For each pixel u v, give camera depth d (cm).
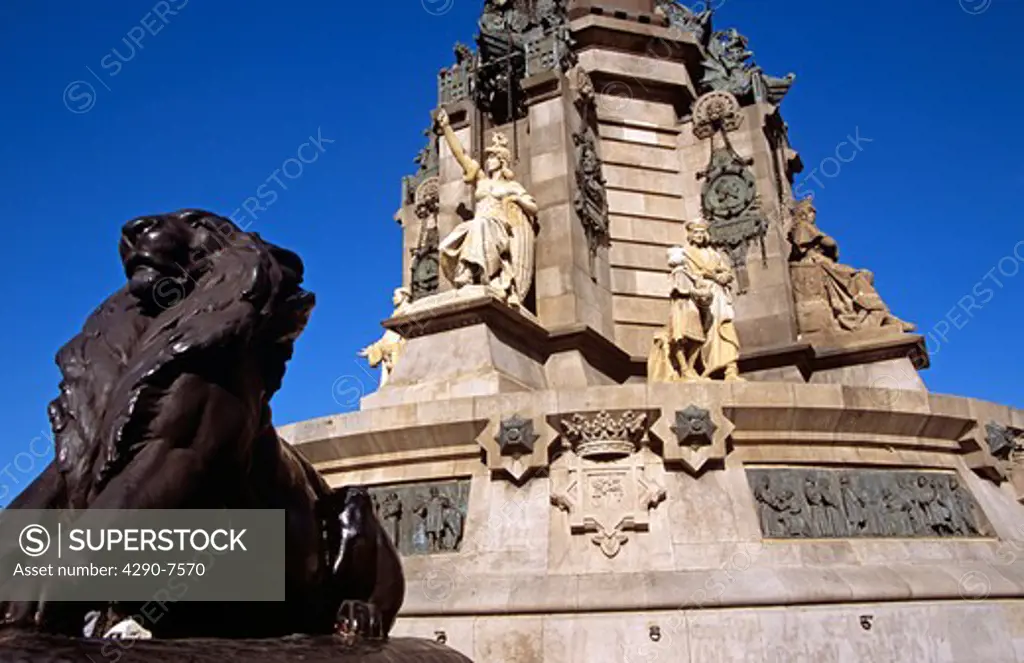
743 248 1892
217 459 369
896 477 1194
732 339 1479
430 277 2173
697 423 1106
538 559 1057
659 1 2241
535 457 1119
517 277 1591
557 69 1830
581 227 1753
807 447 1177
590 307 1711
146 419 351
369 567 479
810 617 973
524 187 1833
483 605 1005
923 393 1244
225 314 371
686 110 2102
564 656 963
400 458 1209
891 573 1040
